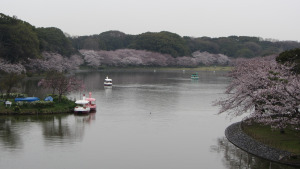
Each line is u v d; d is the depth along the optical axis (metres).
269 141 31.38
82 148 32.44
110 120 45.06
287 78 32.88
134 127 41.28
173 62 196.75
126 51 193.75
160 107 55.94
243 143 33.16
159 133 38.59
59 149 32.06
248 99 35.78
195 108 55.12
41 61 110.12
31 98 50.25
